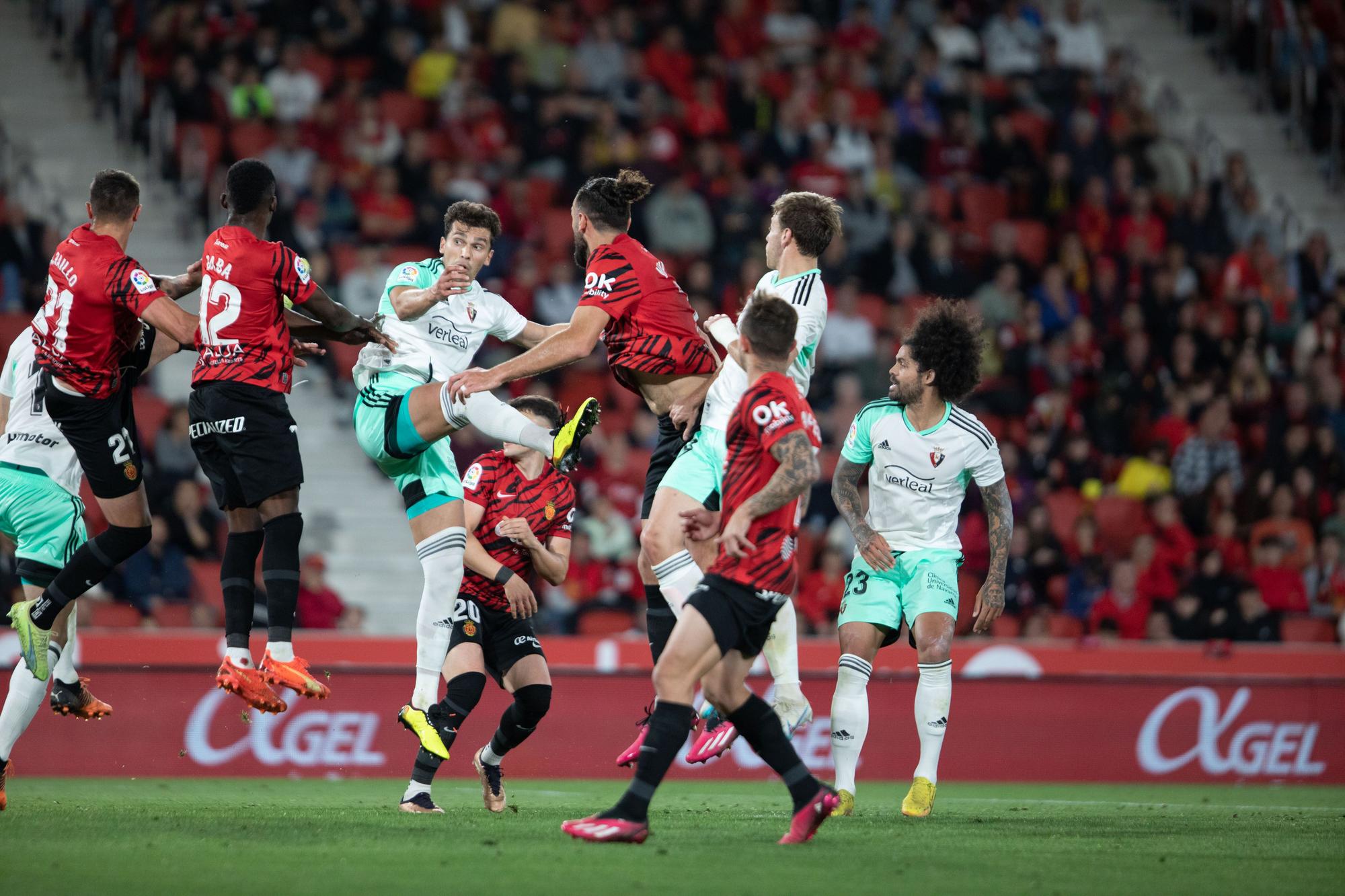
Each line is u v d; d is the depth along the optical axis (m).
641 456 52.22
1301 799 34.66
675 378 24.31
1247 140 74.88
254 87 59.47
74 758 36.28
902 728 39.81
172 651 37.03
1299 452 54.25
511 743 25.98
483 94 63.69
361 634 38.47
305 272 23.00
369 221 57.00
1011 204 65.69
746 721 20.16
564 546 26.73
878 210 61.19
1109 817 26.89
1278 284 62.72
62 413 23.72
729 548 18.80
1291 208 72.00
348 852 18.97
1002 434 55.81
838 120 65.75
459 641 25.73
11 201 52.75
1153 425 56.03
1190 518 52.09
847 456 26.73
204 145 58.03
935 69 69.62
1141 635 46.75
